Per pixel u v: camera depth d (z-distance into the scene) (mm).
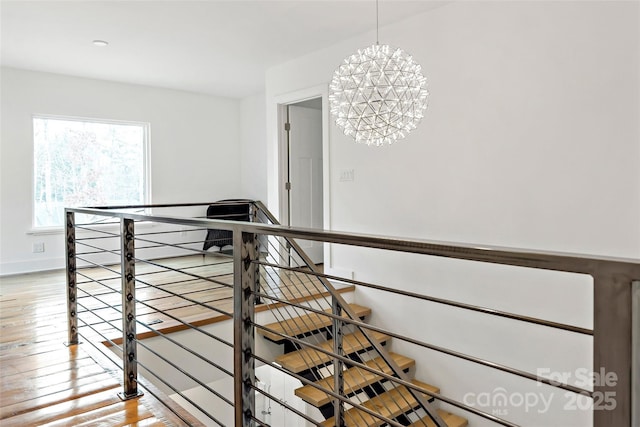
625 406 566
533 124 2662
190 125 5988
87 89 5109
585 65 2436
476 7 2924
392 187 3494
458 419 3000
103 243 5305
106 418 1746
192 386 2926
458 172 3059
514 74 2742
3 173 4617
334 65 3936
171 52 4137
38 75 4789
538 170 2650
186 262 5520
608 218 2371
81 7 3100
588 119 2432
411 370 3369
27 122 4734
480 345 2959
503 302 2828
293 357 3062
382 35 3518
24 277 4570
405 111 2303
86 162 5246
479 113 2928
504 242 2824
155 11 3178
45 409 1809
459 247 749
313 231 1037
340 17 3318
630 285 560
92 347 2533
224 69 4742
